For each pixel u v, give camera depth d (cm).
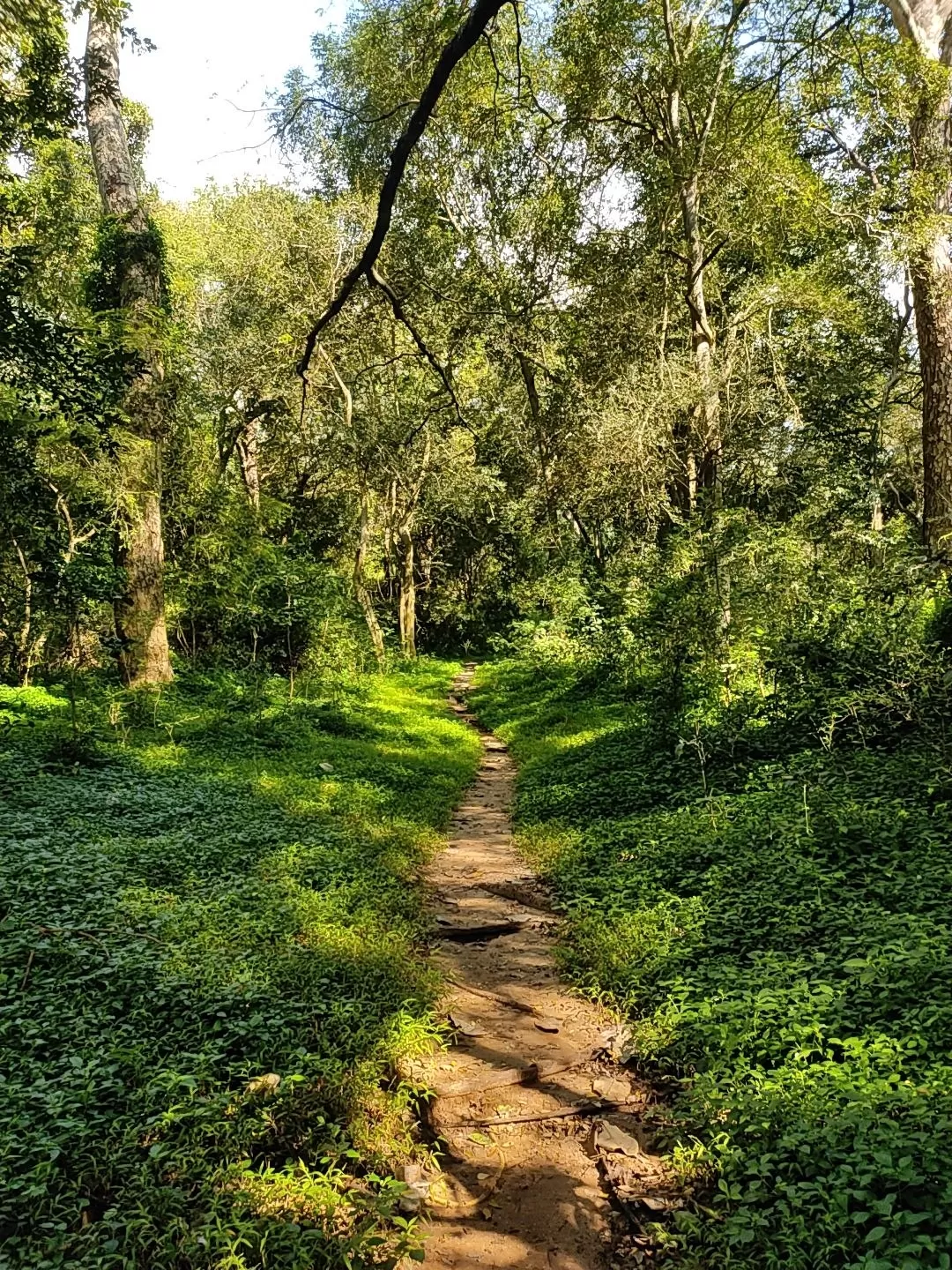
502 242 1845
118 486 1606
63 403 1023
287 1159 400
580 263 1895
